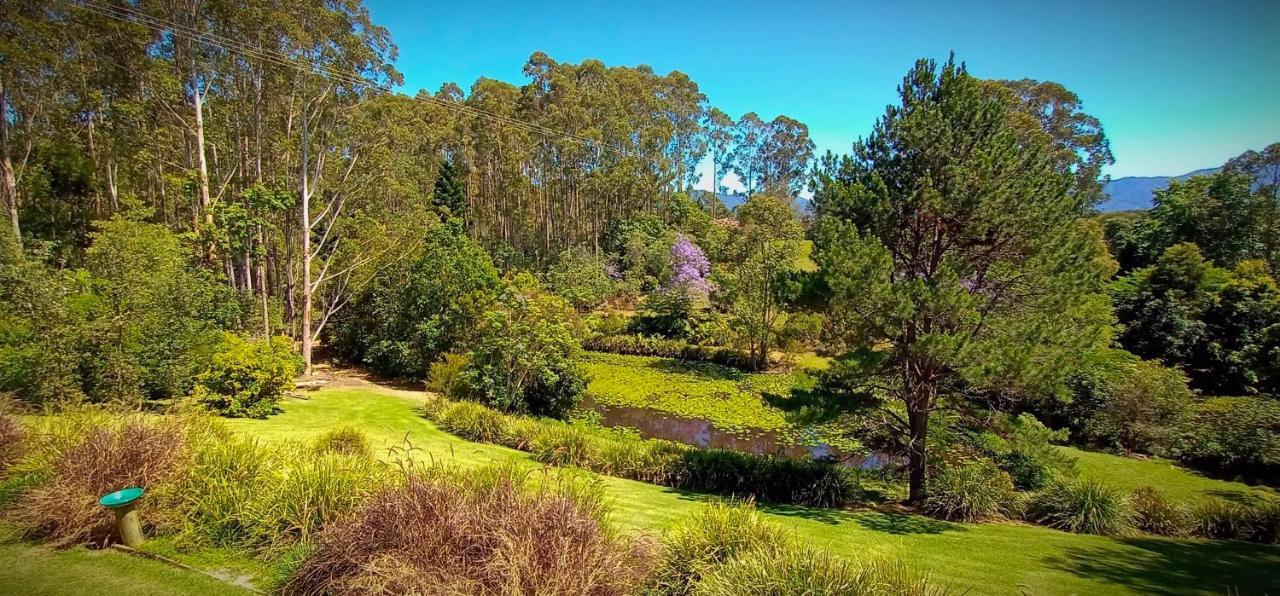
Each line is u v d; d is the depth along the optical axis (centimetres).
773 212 3412
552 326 1542
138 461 538
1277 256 2573
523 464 990
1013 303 867
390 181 1867
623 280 3653
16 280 973
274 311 1909
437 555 388
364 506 453
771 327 2436
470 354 1555
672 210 4931
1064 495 870
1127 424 1377
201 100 1762
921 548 672
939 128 835
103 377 933
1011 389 817
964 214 829
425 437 1150
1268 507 839
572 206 4681
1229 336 1830
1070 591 530
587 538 418
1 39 1529
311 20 1556
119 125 1875
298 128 1817
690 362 2583
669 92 5541
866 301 802
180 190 1714
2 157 1766
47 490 504
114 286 1052
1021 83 3675
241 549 489
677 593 419
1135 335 1984
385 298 1967
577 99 4175
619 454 1044
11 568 436
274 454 634
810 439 1559
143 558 466
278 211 1773
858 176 958
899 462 1091
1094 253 856
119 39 1670
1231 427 1262
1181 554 685
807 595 366
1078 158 3572
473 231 3991
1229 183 2705
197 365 1126
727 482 984
